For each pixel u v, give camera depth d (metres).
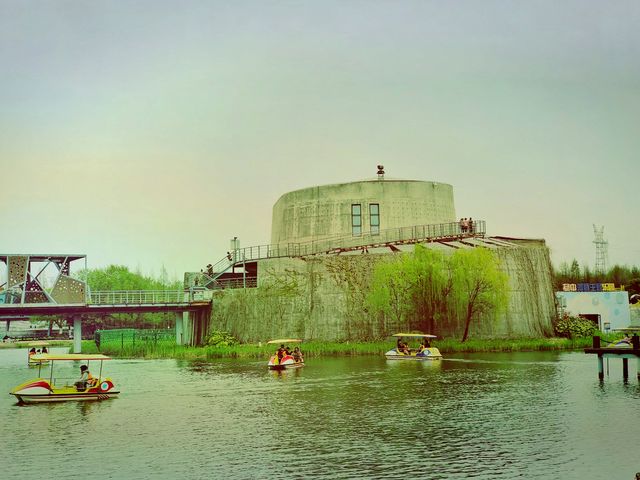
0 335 175.25
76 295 89.12
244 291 91.81
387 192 96.94
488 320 84.25
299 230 100.12
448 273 82.44
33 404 46.56
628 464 30.58
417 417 40.22
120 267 147.12
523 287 86.12
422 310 82.75
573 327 86.88
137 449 34.16
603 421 38.44
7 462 32.16
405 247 91.44
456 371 59.81
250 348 82.88
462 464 30.81
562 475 29.25
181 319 101.62
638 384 51.16
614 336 87.69
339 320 86.12
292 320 87.94
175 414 42.50
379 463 31.11
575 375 56.38
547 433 35.91
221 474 30.00
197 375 61.28
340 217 97.00
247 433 37.06
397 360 70.56
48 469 31.06
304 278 88.50
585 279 152.88
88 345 109.44
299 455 32.59
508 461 31.17
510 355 73.69
